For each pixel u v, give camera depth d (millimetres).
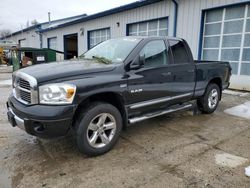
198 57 10891
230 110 6484
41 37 29234
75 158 3566
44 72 3379
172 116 5852
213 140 4344
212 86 5961
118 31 15617
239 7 9461
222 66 6199
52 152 3752
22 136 4387
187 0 10938
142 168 3301
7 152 3738
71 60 4410
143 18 13500
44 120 3107
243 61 9547
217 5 9852
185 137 4477
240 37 9555
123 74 3850
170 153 3775
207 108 5930
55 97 3168
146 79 4195
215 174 3164
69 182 2953
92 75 3510
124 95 3861
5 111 6141
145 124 5211
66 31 22891
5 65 25812
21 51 13562
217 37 10344
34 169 3246
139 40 4375
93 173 3162
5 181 2967
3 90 9516
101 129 3629
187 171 3234
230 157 3660
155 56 4469
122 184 2920
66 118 3205
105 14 16234
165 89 4613
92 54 4734
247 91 9406
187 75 5098
